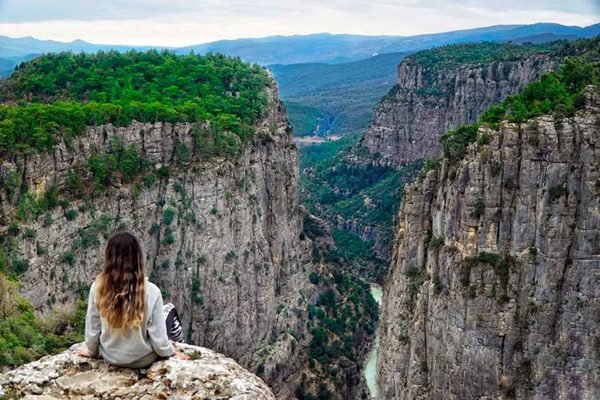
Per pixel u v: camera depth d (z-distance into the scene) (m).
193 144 101.31
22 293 75.75
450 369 65.31
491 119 71.94
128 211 92.69
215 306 102.94
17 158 80.00
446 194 68.19
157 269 97.06
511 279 62.38
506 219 62.78
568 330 61.03
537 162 61.31
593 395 60.56
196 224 100.44
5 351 51.31
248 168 111.31
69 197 85.88
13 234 77.19
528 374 62.16
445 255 66.69
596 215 59.50
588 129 60.12
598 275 60.00
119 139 92.88
